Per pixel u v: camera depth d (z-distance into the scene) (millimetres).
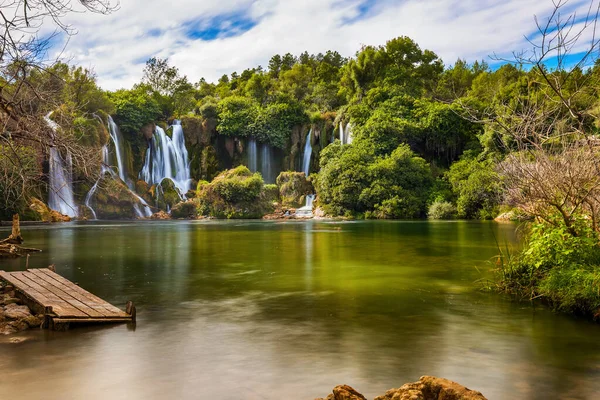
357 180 62562
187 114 83750
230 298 11969
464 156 64875
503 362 7172
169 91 96000
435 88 86438
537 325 9359
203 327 9180
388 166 61531
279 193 70312
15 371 6750
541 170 11117
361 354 7520
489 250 23000
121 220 57125
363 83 88188
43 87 10352
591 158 10500
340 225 45500
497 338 8453
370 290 13039
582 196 11023
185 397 5840
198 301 11609
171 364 7043
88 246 25281
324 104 92875
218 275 15633
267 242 27938
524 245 13688
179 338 8414
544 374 6664
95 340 8273
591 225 11938
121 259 19750
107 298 11961
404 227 41344
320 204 65688
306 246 25406
